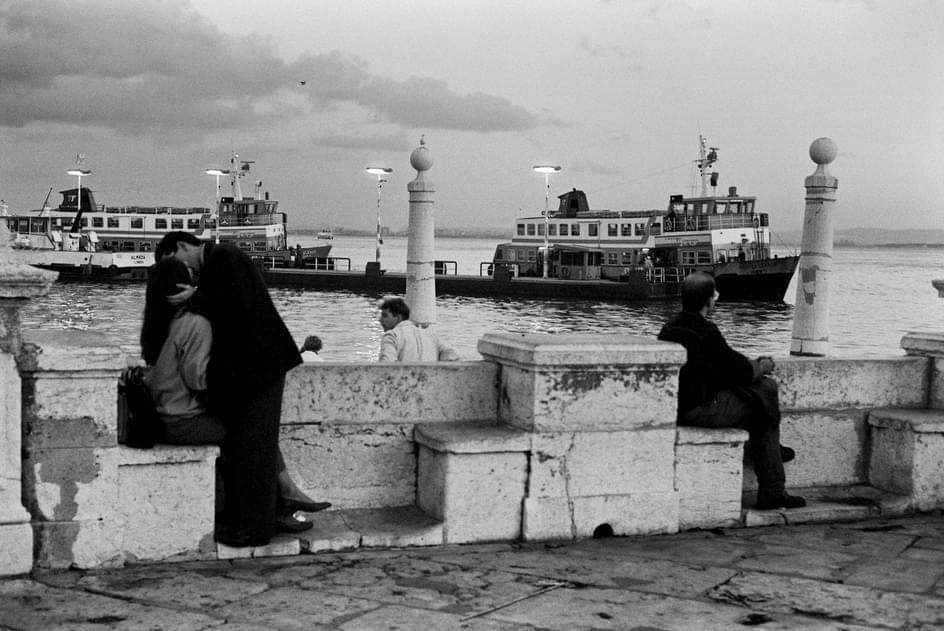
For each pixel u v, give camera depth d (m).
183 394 5.49
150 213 85.38
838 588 5.38
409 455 6.48
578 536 6.30
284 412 6.20
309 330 53.50
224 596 5.02
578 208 80.12
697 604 5.07
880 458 7.51
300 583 5.26
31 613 4.69
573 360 6.19
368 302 70.31
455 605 4.96
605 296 70.00
